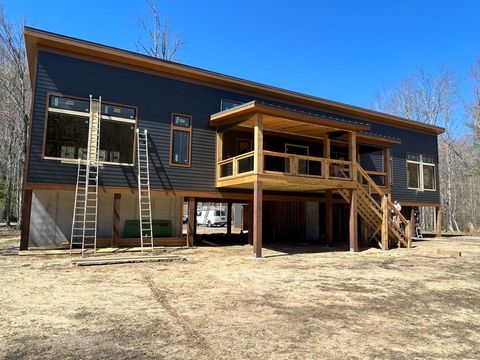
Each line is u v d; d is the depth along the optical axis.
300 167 16.12
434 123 33.06
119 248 11.50
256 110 10.73
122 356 3.34
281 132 14.23
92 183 11.04
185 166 12.59
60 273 7.43
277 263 9.29
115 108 11.54
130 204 12.66
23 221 10.37
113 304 5.14
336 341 3.86
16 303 5.11
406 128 20.17
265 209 17.06
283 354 3.47
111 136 11.44
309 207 17.64
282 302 5.43
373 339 3.94
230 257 10.31
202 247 12.84
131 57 11.61
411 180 19.94
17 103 20.66
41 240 11.16
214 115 12.61
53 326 4.16
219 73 13.31
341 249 12.97
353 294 6.04
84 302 5.23
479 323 4.60
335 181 12.15
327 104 16.72
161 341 3.74
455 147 32.34
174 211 13.40
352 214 12.39
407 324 4.50
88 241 11.62
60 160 10.62
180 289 6.16
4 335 3.85
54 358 3.27
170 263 9.05
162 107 12.35
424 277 7.66
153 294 5.77
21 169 22.66
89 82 11.18
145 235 12.66
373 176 18.33
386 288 6.55
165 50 26.48
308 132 14.01
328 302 5.48
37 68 10.49
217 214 32.03
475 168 27.73
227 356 3.39
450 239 19.27
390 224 13.72
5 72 19.77
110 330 4.05
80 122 10.95
